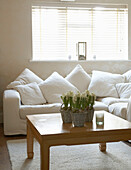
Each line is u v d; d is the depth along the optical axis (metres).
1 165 3.03
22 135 4.22
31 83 4.70
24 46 5.20
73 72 5.10
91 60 5.46
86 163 3.01
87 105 2.94
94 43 5.65
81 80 5.02
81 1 5.38
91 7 5.51
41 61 5.26
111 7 5.60
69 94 2.92
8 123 4.13
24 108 4.11
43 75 5.30
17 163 3.04
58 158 3.17
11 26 5.12
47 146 2.45
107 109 4.28
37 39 5.42
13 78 5.20
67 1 5.35
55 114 3.43
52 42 5.49
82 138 2.51
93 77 5.04
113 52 5.74
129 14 5.61
